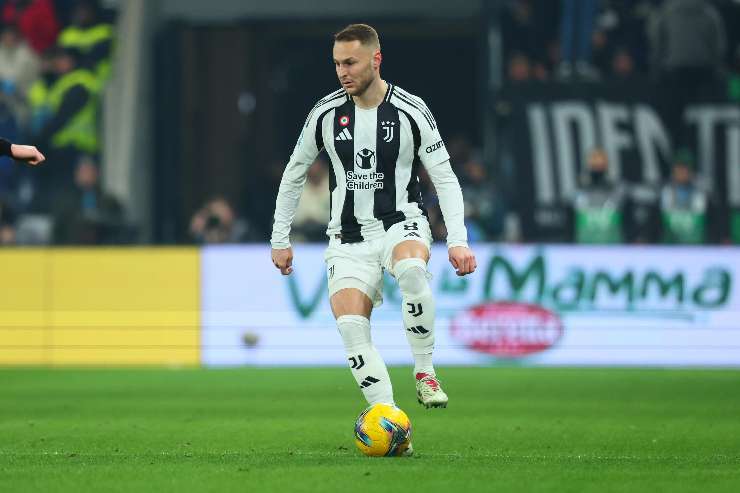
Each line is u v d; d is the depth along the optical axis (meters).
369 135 22.89
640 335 51.38
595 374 46.34
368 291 23.03
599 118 64.69
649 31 67.31
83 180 64.19
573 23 66.88
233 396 38.31
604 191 63.28
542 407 34.88
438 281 51.12
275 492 18.11
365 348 22.78
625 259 51.38
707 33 65.12
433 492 18.08
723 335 51.47
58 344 51.50
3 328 51.72
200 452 24.52
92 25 68.12
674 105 64.88
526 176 64.19
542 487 18.56
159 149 71.75
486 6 70.12
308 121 23.33
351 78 22.55
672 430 29.34
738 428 29.81
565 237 63.50
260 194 69.12
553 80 64.94
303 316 51.09
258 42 74.38
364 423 22.67
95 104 67.50
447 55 81.06
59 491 18.31
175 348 51.31
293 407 34.94
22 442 26.88
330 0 72.44
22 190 66.25
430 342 22.83
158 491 18.28
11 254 51.72
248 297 51.25
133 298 51.47
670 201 63.31
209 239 62.22
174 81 71.56
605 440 27.28
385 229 23.03
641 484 18.97
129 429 29.45
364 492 18.08
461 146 68.06
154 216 71.56
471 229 62.94
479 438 27.53
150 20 71.06
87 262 51.53
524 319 51.25
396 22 72.62
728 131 64.94
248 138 74.56
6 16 67.44
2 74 66.81
